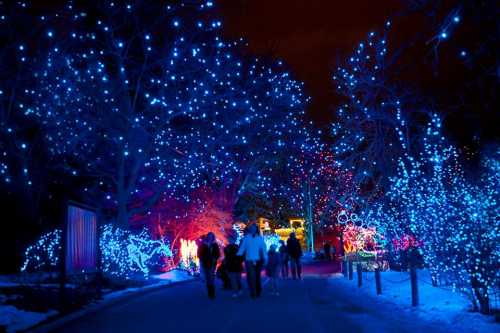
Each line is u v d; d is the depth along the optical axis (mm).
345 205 33344
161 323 10969
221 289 19094
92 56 23891
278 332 9688
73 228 13258
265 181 44438
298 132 41375
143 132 24953
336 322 10852
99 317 12078
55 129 23359
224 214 33531
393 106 24906
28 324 10055
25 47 22906
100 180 28047
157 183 27812
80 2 25266
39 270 22594
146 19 26469
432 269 13953
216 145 31797
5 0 22781
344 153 32438
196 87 27141
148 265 26359
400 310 12320
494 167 18359
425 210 13992
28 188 24031
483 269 10391
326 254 45031
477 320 9797
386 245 23266
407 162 21938
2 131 22688
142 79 27422
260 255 15883
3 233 23234
